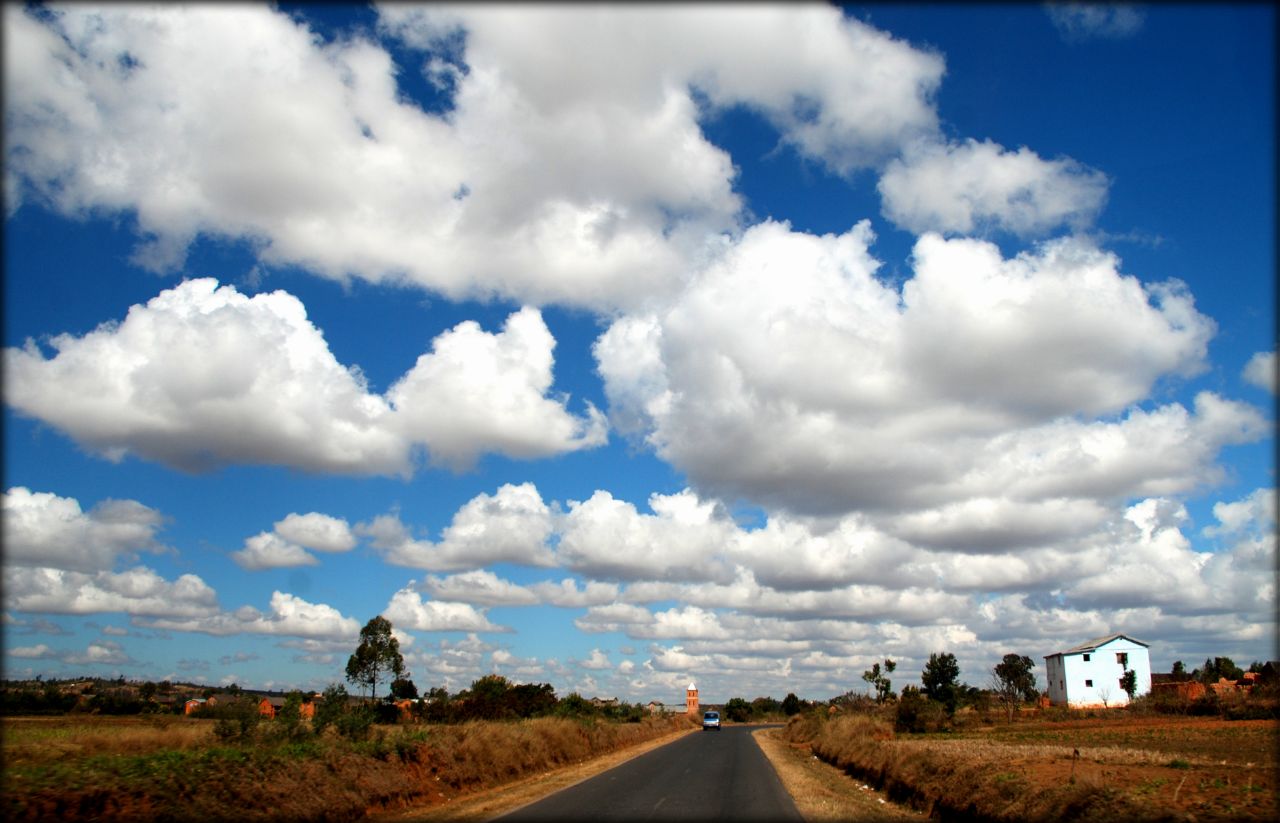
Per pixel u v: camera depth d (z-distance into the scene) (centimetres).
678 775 2602
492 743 2578
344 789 1677
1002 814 1489
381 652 3869
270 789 1479
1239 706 4747
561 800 1886
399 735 2367
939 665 6172
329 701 2448
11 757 1677
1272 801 1334
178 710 4659
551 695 5794
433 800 1998
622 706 7481
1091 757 2130
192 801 1335
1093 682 7188
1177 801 1341
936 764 2028
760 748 4447
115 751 1973
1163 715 5119
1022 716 5550
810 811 1750
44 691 4288
